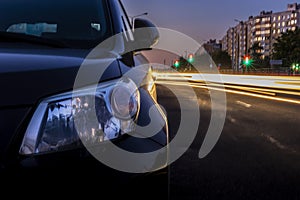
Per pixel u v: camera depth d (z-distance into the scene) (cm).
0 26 219
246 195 294
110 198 121
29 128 121
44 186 115
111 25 214
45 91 126
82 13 225
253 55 11038
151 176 129
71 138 125
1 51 156
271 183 324
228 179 334
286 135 545
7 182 112
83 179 120
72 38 203
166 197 136
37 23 218
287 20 15762
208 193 298
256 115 770
